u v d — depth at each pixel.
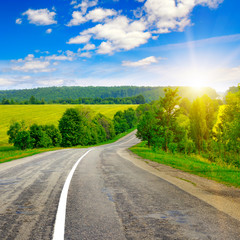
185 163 13.66
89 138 70.62
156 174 8.46
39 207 4.16
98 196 5.04
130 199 4.78
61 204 4.36
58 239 2.79
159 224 3.33
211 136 42.03
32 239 2.79
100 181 6.93
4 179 7.23
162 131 34.59
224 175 8.80
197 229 3.14
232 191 5.70
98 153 22.11
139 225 3.29
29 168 10.11
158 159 16.41
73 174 8.31
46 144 60.34
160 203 4.48
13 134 57.69
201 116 40.12
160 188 5.91
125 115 137.50
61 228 3.14
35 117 113.50
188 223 3.37
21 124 58.22
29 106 152.00
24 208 4.09
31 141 58.41
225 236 2.91
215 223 3.38
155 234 2.96
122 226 3.24
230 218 3.60
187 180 7.22
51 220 3.47
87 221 3.44
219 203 4.49
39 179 7.24
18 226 3.22
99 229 3.12
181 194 5.24
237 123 21.34
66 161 13.45
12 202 4.50
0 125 95.25
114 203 4.46
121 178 7.50
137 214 3.79
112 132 99.69
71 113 65.56
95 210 4.00
